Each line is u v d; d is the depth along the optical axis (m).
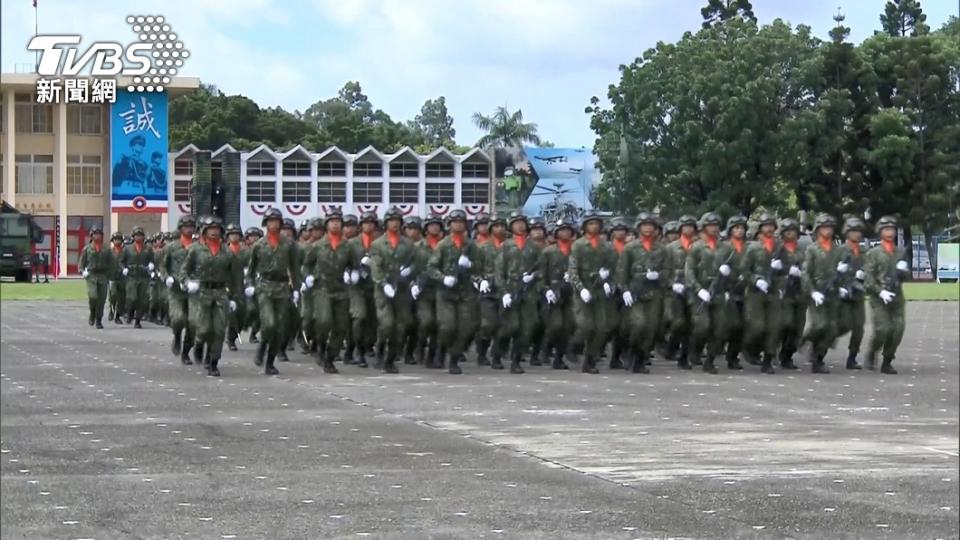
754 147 65.12
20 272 70.81
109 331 35.72
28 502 12.38
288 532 11.20
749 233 28.55
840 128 65.69
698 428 17.22
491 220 25.16
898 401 20.36
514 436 16.42
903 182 67.50
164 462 14.49
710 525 11.54
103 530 11.27
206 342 23.70
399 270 24.44
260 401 19.83
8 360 26.33
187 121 100.38
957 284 67.69
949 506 12.38
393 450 15.31
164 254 25.62
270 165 81.00
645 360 25.11
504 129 93.12
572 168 86.81
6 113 79.12
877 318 25.12
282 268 23.94
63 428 16.97
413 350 26.45
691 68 66.38
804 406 19.62
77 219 81.69
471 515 11.84
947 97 67.94
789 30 67.00
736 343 25.80
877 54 68.12
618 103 68.69
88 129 81.69
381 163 82.75
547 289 25.34
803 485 13.31
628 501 12.48
